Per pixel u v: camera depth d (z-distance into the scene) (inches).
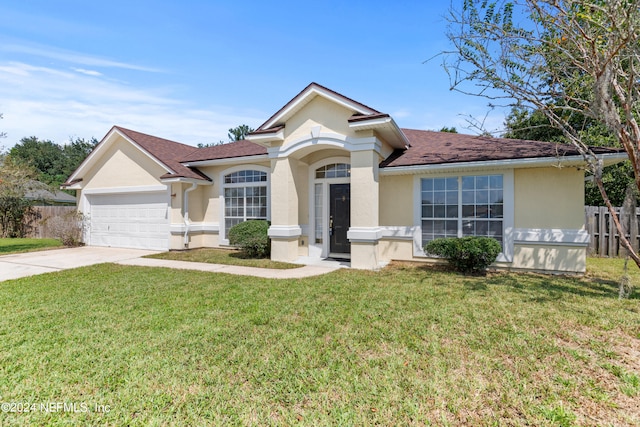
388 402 119.8
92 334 182.9
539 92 299.0
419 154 422.3
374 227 381.1
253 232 452.8
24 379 136.6
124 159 595.5
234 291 274.7
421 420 110.7
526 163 335.0
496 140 427.2
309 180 464.4
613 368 142.7
